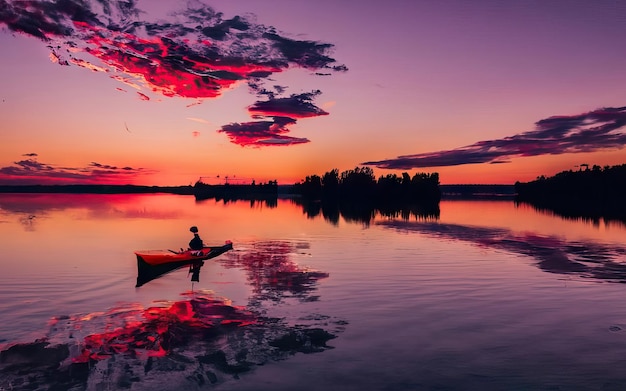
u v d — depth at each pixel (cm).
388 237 2773
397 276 1553
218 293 1307
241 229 3253
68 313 1087
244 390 702
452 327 1004
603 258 1950
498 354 848
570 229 3319
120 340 909
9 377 732
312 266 1747
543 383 725
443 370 776
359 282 1459
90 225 3378
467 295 1290
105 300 1213
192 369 775
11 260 1802
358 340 922
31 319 1036
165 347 873
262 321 1043
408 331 976
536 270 1667
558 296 1280
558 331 977
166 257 1614
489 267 1727
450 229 3316
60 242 2388
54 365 784
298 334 955
